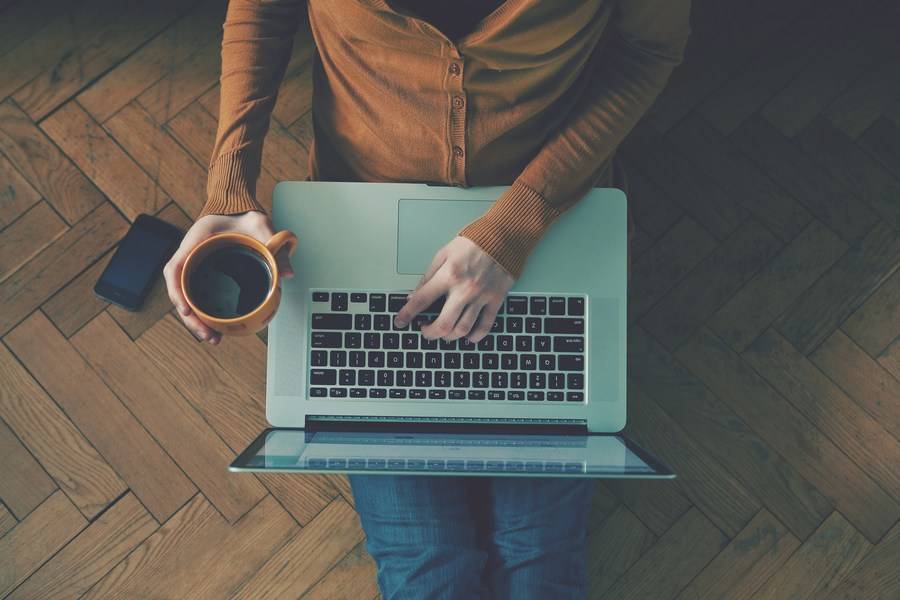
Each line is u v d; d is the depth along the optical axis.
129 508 1.39
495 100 0.90
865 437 1.42
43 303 1.43
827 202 1.48
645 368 1.44
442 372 1.01
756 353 1.44
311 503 1.39
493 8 0.79
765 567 1.39
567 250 1.02
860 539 1.39
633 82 0.96
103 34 1.50
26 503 1.39
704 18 1.51
